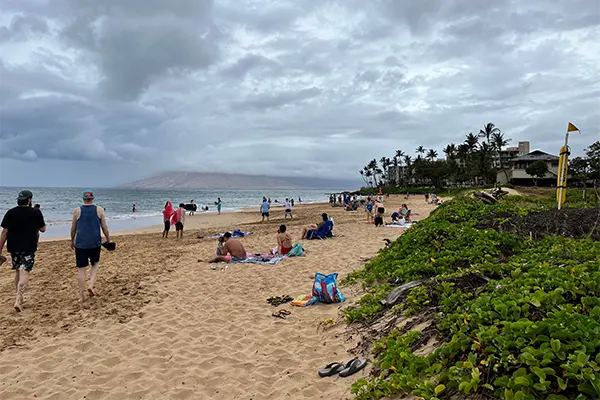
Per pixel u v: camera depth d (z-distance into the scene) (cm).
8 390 430
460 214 998
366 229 1848
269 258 1123
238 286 832
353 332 514
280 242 1184
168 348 527
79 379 451
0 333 589
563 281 368
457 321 355
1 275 1038
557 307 327
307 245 1377
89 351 525
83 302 729
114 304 720
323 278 689
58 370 475
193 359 491
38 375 462
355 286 748
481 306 359
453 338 330
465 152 8769
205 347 525
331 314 615
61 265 1154
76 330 596
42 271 1060
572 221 839
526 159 6806
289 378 428
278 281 864
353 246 1319
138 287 830
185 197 11081
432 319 434
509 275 480
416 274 641
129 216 4147
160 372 462
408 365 350
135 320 635
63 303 733
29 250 698
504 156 9425
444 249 734
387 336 449
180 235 1989
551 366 264
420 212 3222
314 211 4325
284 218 3222
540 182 6550
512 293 358
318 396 384
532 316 324
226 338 554
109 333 583
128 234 2252
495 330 306
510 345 285
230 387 421
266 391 408
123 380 447
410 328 443
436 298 492
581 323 286
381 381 345
